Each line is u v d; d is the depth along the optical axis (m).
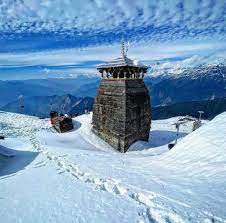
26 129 47.75
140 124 41.09
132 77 40.97
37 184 17.33
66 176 19.05
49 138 41.28
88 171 19.92
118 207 12.55
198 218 10.46
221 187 13.54
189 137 25.05
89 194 14.70
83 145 39.84
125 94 37.69
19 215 12.48
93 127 45.50
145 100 42.56
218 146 20.09
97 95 44.53
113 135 39.53
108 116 40.94
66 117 48.91
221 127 23.39
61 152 28.42
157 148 39.22
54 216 12.05
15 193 15.76
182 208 11.46
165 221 10.62
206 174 16.41
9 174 20.73
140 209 12.19
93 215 11.83
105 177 17.84
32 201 14.16
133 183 16.02
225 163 17.00
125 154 35.28
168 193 13.65
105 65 40.94
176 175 17.84
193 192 13.46
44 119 60.12
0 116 59.44
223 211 10.91
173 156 23.23
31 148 31.17
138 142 39.84
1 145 30.25
